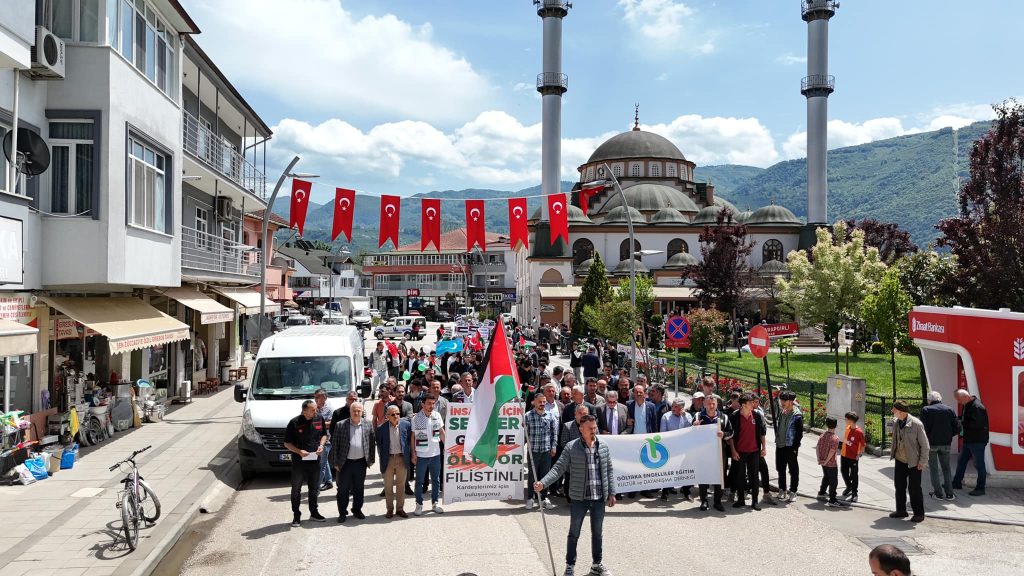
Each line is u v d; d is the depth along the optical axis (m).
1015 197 19.95
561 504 11.23
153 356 21.77
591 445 7.98
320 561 8.59
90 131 14.16
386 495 10.46
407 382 19.20
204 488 12.01
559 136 62.31
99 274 14.05
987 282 19.73
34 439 14.00
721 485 11.09
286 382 14.21
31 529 9.69
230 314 23.27
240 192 28.27
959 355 13.71
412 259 100.94
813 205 64.06
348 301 87.56
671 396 24.14
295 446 10.21
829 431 11.41
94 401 16.20
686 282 59.25
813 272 40.41
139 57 16.03
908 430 10.32
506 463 9.82
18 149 12.80
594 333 41.16
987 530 9.91
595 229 62.34
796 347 49.44
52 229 13.84
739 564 8.43
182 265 21.08
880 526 10.07
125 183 14.80
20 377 13.85
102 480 12.47
